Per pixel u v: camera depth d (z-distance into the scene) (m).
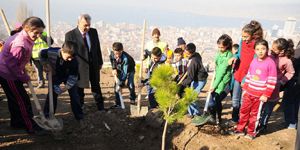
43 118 4.38
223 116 5.91
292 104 5.07
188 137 4.74
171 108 4.30
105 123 5.10
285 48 4.51
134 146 4.81
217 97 4.96
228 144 4.54
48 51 4.39
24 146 4.30
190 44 4.90
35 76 9.03
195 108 5.23
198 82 5.09
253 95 4.40
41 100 6.28
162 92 4.02
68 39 4.92
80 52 4.96
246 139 4.69
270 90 4.18
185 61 5.48
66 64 4.44
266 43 4.12
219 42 4.66
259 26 4.54
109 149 4.65
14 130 4.64
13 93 4.18
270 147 4.50
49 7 4.43
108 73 10.39
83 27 4.83
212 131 4.86
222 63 4.74
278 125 5.40
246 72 4.71
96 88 5.44
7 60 3.93
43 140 4.50
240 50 4.82
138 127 5.15
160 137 4.93
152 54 5.47
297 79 4.95
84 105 5.98
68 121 5.11
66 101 6.39
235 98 4.98
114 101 6.86
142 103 6.89
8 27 4.40
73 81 4.54
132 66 5.93
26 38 3.91
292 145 4.66
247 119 4.65
